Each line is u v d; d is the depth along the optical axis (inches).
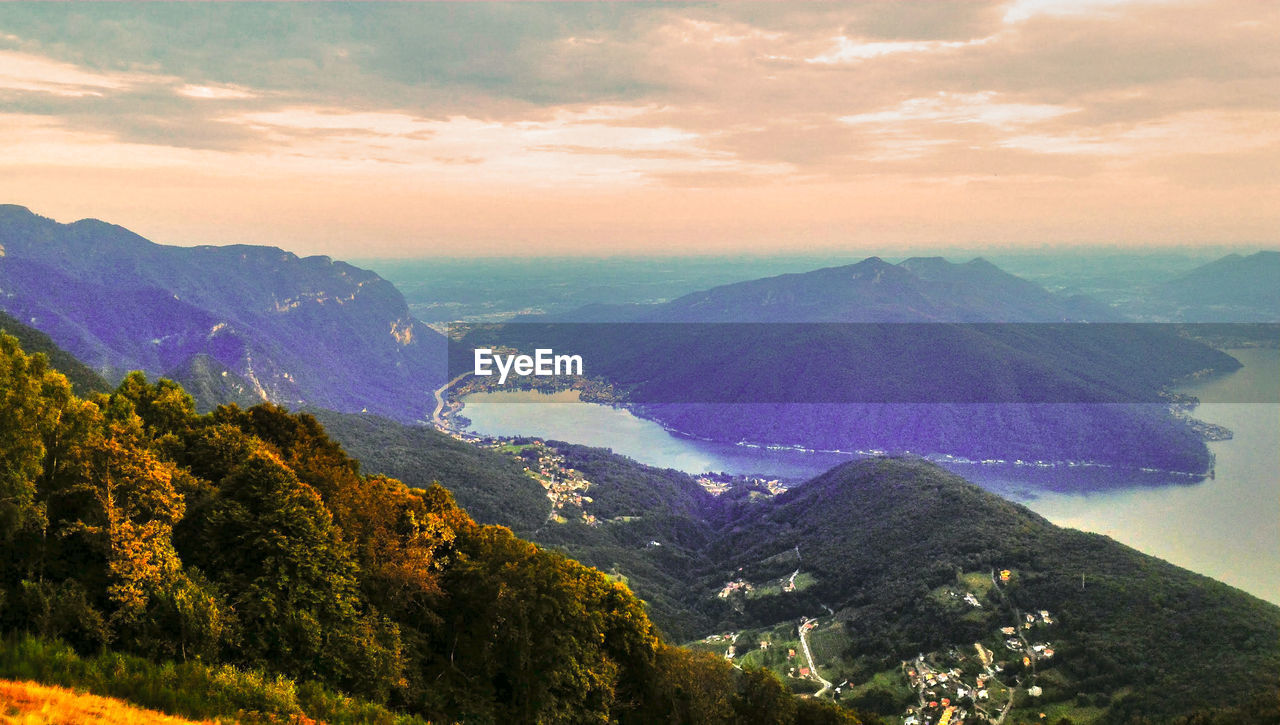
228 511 1681.8
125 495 1520.7
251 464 1779.0
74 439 1594.5
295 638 1578.5
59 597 1375.5
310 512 1745.8
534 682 1971.0
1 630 1346.0
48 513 1508.4
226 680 1391.5
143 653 1418.6
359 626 1702.8
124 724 1195.9
